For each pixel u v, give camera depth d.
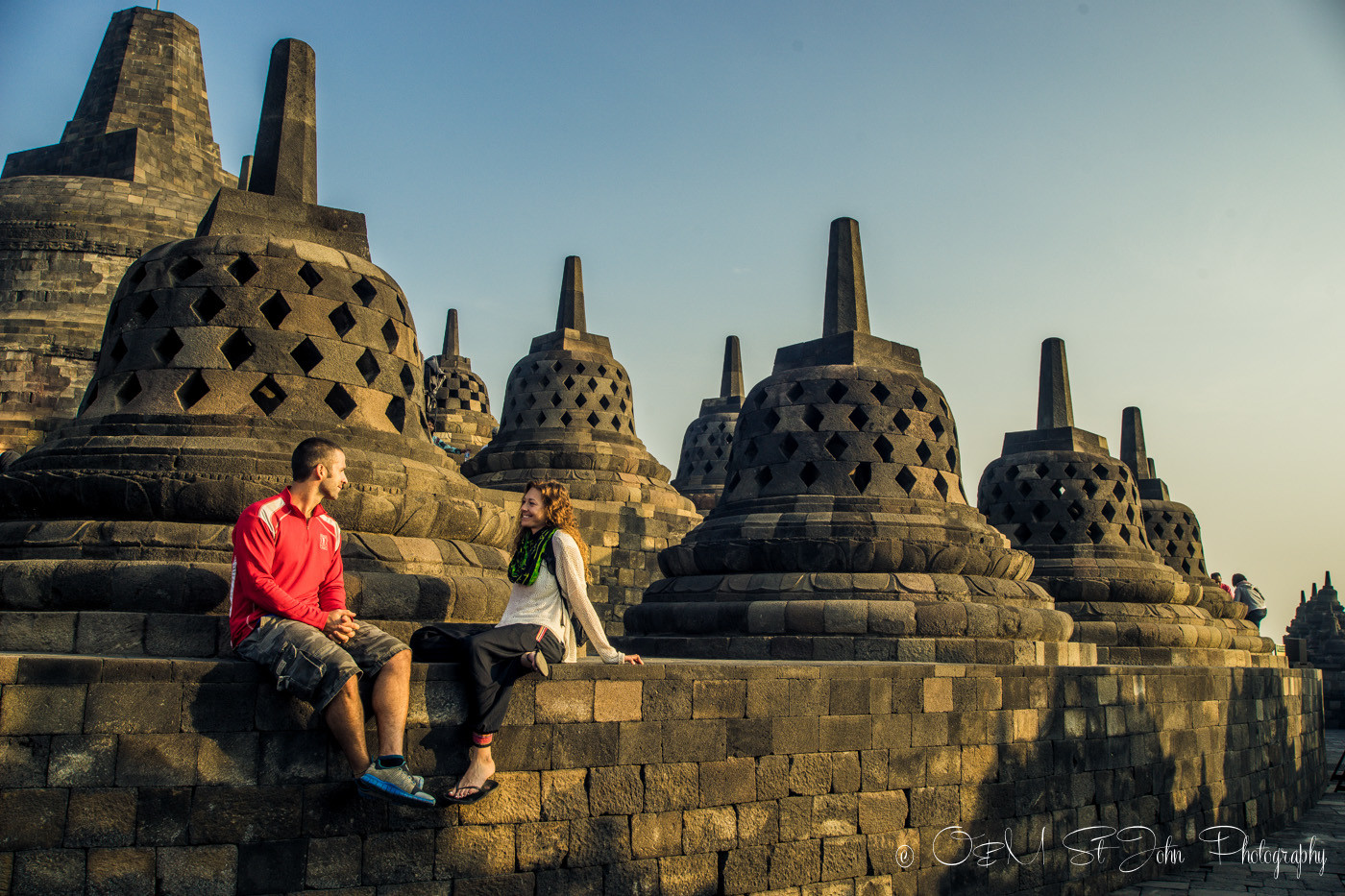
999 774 9.15
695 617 11.47
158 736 5.51
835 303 13.17
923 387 12.72
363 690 5.95
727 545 11.69
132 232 19.03
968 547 11.43
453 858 6.19
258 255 8.63
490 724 6.16
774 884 7.48
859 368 12.49
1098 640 16.69
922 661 10.50
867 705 8.22
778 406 12.62
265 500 5.90
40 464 7.82
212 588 6.69
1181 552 23.28
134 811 5.44
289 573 5.86
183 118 21.67
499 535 9.20
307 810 5.80
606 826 6.75
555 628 6.59
